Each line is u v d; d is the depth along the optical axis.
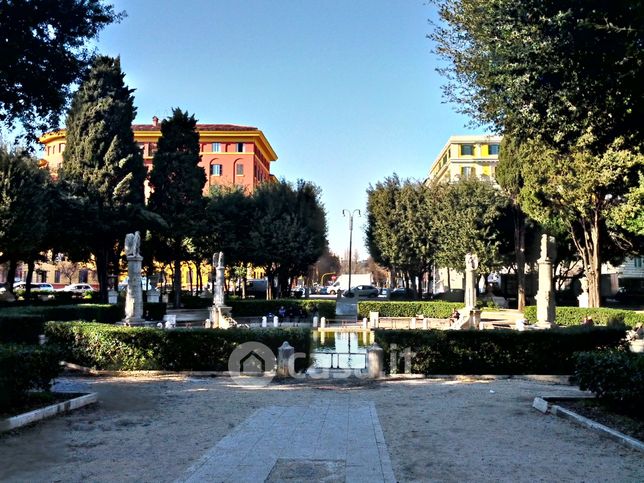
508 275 46.94
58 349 9.06
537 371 13.04
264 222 41.22
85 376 12.55
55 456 6.06
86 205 32.47
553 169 25.08
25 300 32.78
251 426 7.51
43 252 37.44
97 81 34.94
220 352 13.22
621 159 22.27
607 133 9.18
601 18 7.54
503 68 8.91
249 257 41.59
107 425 7.61
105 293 35.09
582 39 7.73
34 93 11.72
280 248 40.50
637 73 7.57
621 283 52.31
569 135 9.66
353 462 5.82
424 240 41.50
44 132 12.65
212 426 7.56
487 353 13.16
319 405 9.16
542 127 9.56
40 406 8.27
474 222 37.50
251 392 10.59
